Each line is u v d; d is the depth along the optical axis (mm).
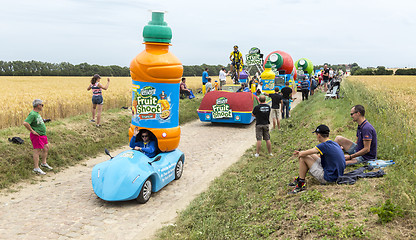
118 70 85875
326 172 5766
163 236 5398
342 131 9688
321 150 5746
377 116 10648
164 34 7770
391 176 5445
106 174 6770
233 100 16047
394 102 14867
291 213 4973
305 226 4430
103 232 5586
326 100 17031
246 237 4828
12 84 35250
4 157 8719
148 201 7078
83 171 9312
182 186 8109
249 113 15844
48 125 11859
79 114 14984
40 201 6910
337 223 4332
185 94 23562
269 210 5527
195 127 16328
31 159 9133
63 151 10258
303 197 5324
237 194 6957
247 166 9383
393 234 3869
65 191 7582
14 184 7844
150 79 7816
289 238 4340
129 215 6320
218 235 5215
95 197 7234
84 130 12461
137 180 6668
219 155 11039
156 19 7832
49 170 9055
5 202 6809
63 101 15328
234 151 11562
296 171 7133
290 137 12141
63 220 5984
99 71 83375
